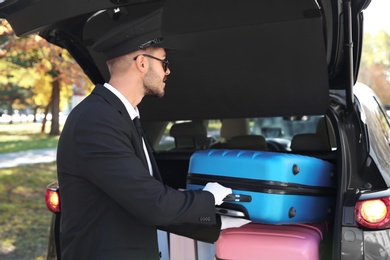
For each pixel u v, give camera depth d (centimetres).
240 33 236
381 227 228
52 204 284
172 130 377
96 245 179
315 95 256
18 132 2861
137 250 183
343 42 245
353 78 274
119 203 176
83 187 180
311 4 207
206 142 376
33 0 213
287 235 234
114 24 206
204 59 262
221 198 198
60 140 184
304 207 234
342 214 233
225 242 240
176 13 223
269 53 244
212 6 219
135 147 184
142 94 193
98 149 173
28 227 667
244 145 339
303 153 298
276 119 605
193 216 185
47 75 838
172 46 255
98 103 180
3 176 1080
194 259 266
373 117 304
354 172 251
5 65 795
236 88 273
